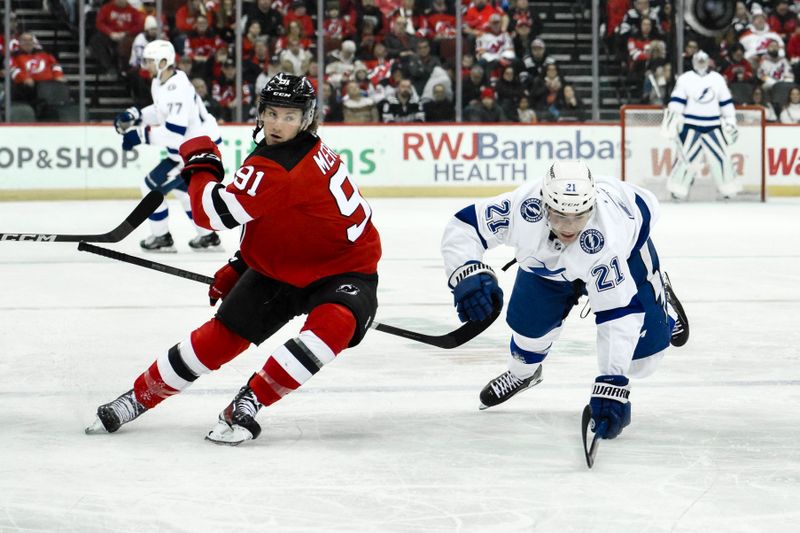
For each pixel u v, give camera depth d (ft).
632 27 69.72
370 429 15.39
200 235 39.88
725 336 22.98
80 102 65.16
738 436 14.97
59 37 66.54
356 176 65.72
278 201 14.05
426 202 62.95
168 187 38.09
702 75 63.26
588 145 67.00
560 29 70.38
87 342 22.29
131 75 66.23
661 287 14.75
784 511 11.66
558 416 16.24
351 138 65.57
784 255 38.17
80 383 18.38
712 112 63.26
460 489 12.48
